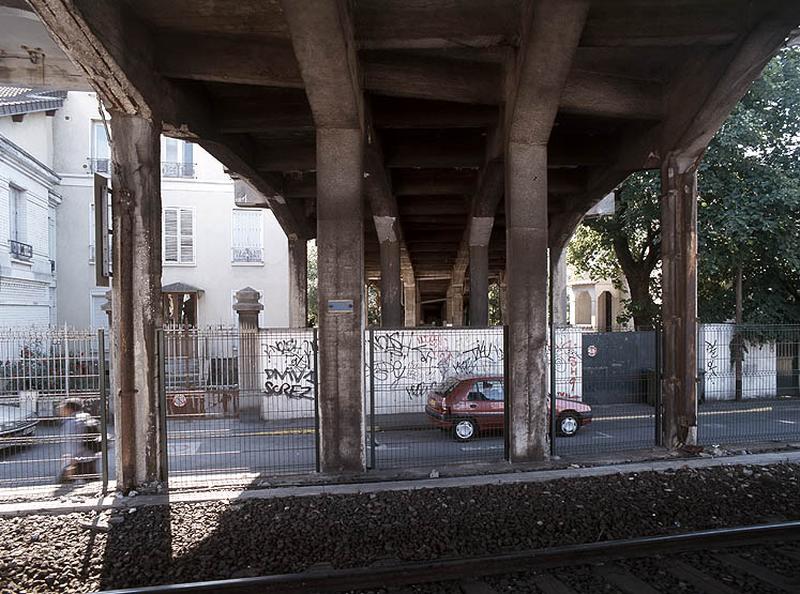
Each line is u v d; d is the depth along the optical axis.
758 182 15.81
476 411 10.53
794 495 7.32
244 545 5.80
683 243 9.80
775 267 17.84
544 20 7.16
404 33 8.06
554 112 8.70
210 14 7.86
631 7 7.96
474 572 5.11
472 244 17.84
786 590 4.74
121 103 7.86
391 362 12.32
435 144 13.55
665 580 4.95
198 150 25.84
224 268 26.06
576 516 6.52
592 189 14.91
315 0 6.46
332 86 7.82
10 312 19.30
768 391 11.32
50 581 5.11
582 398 10.62
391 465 8.94
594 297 37.84
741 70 8.29
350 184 8.73
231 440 10.66
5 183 18.59
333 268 8.68
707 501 7.05
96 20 6.67
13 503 7.24
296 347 11.84
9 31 9.52
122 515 6.80
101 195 7.91
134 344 7.95
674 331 9.84
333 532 6.13
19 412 8.84
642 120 10.91
